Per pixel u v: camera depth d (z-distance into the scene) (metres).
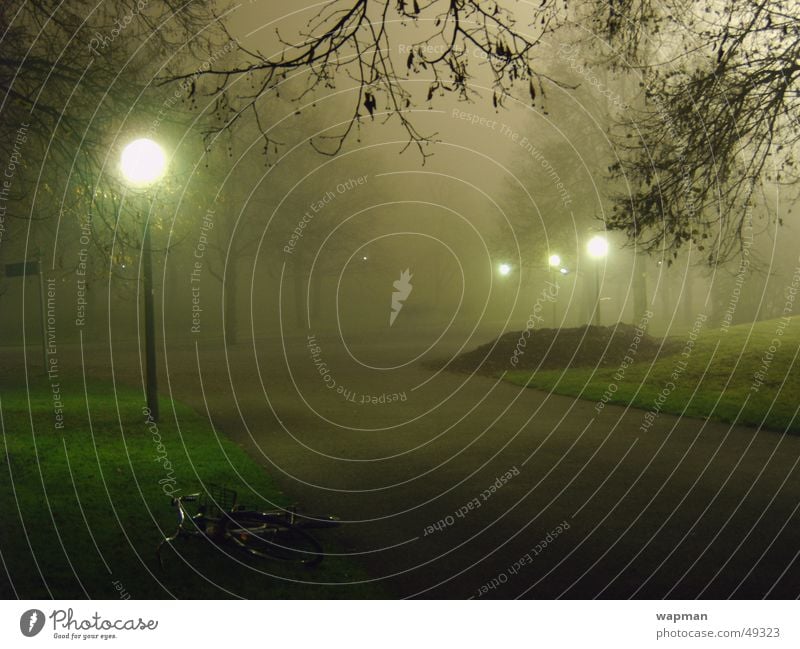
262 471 10.27
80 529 7.15
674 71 10.64
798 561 6.50
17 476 9.08
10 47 9.57
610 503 8.46
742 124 10.27
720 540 7.09
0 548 6.54
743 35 10.02
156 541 6.92
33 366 25.19
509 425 13.73
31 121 9.65
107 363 26.53
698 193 10.42
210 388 19.84
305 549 6.70
